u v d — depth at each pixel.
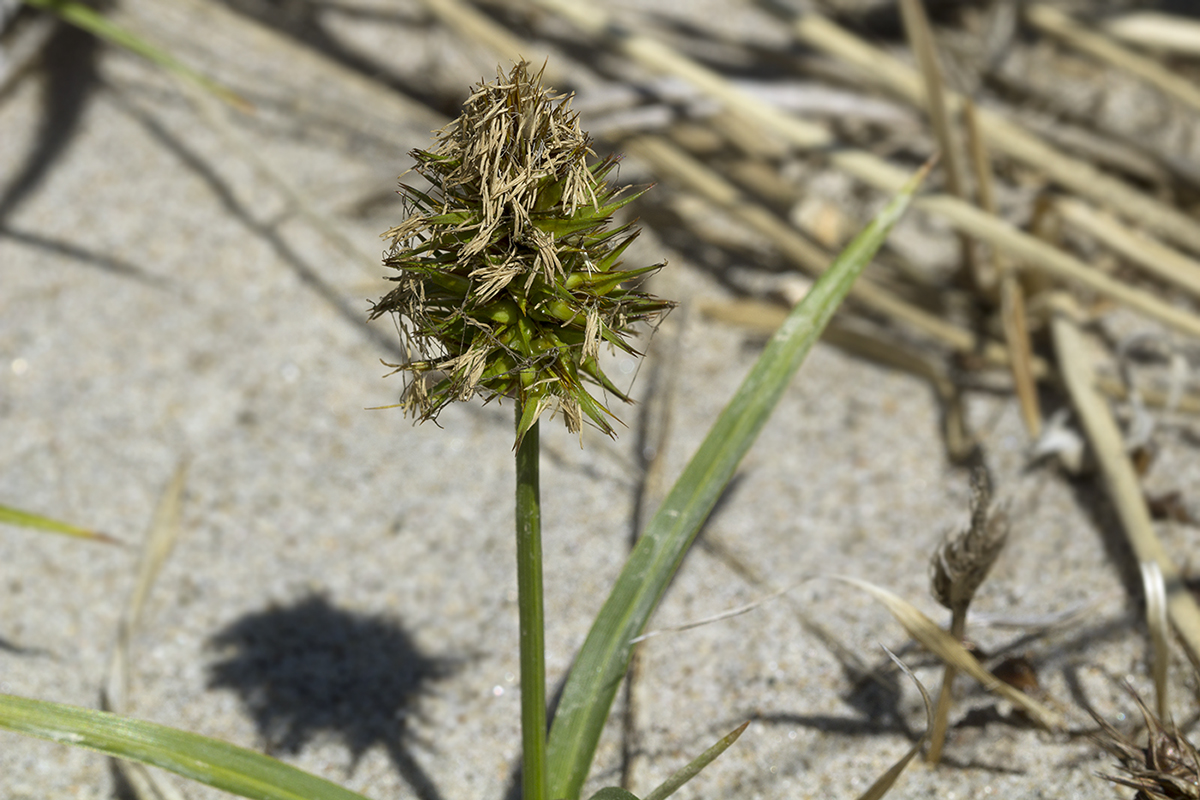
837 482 0.72
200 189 0.91
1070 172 0.83
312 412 0.77
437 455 0.74
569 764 0.55
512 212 0.51
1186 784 0.54
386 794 0.60
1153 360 0.79
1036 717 0.60
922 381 0.79
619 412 0.77
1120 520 0.64
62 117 0.95
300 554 0.67
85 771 0.60
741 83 0.96
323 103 0.97
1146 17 0.94
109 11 1.02
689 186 0.86
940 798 0.59
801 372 0.81
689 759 0.60
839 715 0.61
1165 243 0.86
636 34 0.87
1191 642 0.60
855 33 1.06
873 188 0.93
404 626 0.64
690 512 0.56
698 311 0.85
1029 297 0.81
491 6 1.06
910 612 0.56
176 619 0.64
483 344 0.51
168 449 0.74
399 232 0.51
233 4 1.06
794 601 0.64
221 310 0.83
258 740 0.61
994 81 1.01
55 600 0.65
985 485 0.55
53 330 0.81
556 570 0.66
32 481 0.71
